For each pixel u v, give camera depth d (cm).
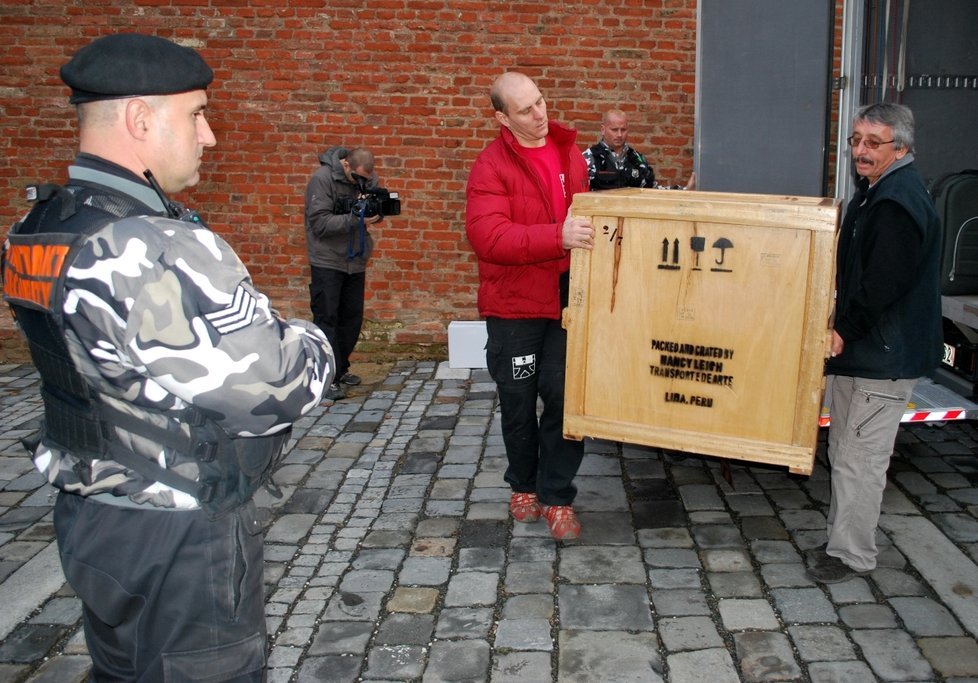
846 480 320
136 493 156
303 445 483
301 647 288
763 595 315
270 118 646
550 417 348
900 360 303
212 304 148
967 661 273
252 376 151
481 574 334
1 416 549
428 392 587
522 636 291
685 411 293
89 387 152
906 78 474
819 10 395
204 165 654
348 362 588
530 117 325
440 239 660
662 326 290
